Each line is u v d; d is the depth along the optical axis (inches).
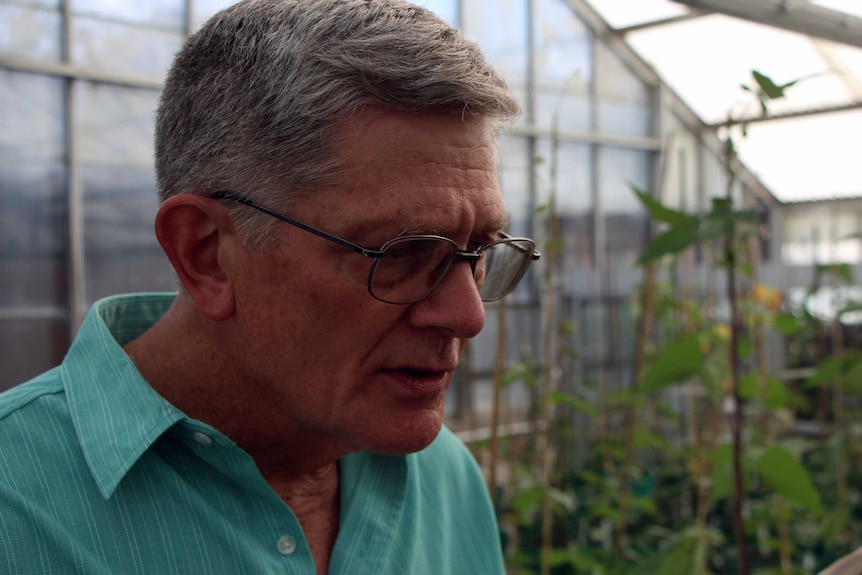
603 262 212.7
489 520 40.3
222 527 27.2
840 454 100.2
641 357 82.6
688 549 54.5
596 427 194.7
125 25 143.2
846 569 35.2
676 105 224.2
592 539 114.7
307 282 25.4
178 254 27.4
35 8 134.4
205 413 29.4
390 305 25.4
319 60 24.4
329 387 26.5
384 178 24.5
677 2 96.5
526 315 196.2
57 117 137.3
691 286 155.6
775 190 235.3
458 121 25.4
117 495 26.1
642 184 222.2
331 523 32.4
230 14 27.0
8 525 24.3
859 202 221.9
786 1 100.7
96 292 141.4
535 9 196.5
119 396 27.8
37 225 135.9
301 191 25.0
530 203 196.1
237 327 27.4
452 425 183.5
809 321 99.3
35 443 26.5
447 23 26.7
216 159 26.3
